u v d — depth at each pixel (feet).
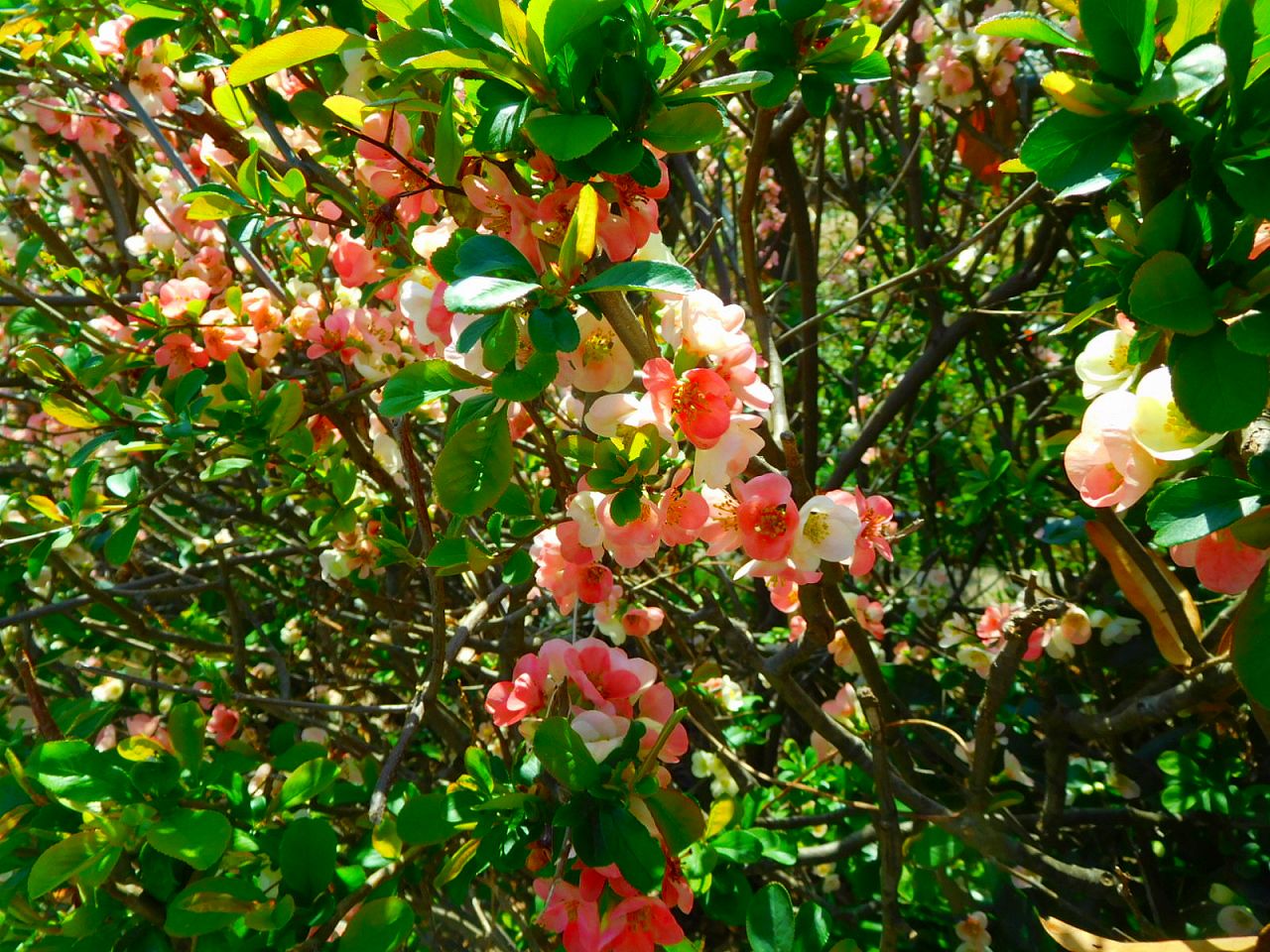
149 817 1.65
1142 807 2.89
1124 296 1.14
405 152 1.68
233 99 2.03
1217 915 2.48
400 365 2.46
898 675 3.53
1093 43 0.98
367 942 1.54
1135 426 1.14
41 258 3.69
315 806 2.30
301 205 1.95
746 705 3.34
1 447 4.31
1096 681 2.83
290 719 2.97
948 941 2.80
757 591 4.02
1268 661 1.05
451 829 1.62
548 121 1.14
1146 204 1.08
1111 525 1.67
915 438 4.94
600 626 2.39
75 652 3.76
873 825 2.36
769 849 2.12
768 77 1.22
